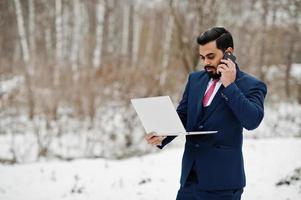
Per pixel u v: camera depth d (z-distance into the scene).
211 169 3.15
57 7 23.12
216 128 3.15
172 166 7.27
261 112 2.95
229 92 2.91
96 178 6.93
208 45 3.05
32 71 15.80
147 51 27.30
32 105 13.02
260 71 20.11
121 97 11.84
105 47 23.16
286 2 18.61
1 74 15.91
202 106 3.24
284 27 20.56
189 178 3.34
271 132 12.51
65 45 24.97
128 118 11.38
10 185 6.78
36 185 6.75
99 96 12.41
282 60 21.64
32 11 24.31
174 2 13.18
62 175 7.23
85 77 13.10
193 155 3.25
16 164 8.62
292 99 18.70
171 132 3.12
